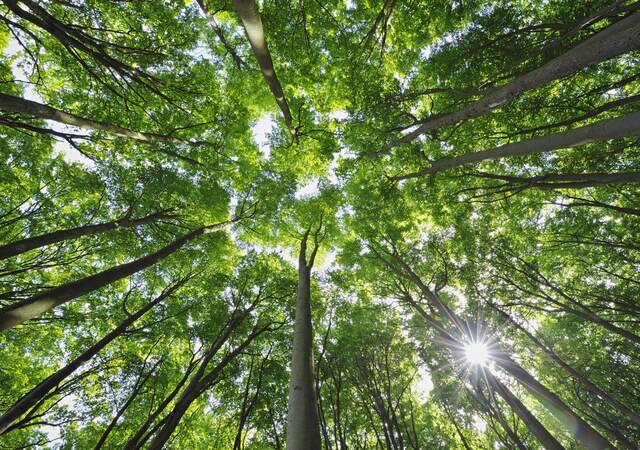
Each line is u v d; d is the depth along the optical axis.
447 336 11.84
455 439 14.65
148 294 12.74
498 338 13.71
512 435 10.21
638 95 6.21
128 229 10.95
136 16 8.56
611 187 11.12
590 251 13.01
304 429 5.07
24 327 10.67
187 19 10.53
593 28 6.92
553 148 5.72
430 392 14.62
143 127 10.80
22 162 10.20
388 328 13.84
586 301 13.52
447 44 8.89
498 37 7.67
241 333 12.48
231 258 14.84
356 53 9.84
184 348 12.70
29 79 8.80
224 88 12.55
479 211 13.14
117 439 11.12
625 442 11.23
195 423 13.39
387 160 12.91
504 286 13.52
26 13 4.84
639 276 13.38
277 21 9.12
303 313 8.56
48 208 10.43
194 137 12.08
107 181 10.88
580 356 13.85
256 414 11.12
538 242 13.17
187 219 12.68
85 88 9.45
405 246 15.02
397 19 9.66
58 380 6.54
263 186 15.32
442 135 11.09
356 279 15.65
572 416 8.04
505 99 5.98
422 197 12.86
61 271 11.59
